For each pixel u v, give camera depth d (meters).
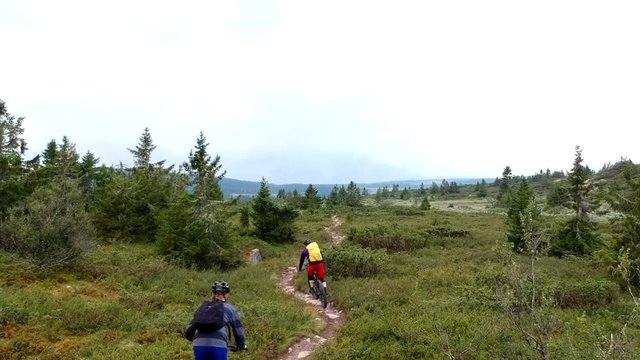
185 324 10.18
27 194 18.36
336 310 13.47
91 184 32.47
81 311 10.54
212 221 19.27
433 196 161.00
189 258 18.55
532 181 147.38
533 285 5.86
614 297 12.70
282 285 17.31
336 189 101.38
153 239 24.27
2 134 21.84
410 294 13.92
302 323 11.47
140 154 42.31
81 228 15.59
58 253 14.54
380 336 10.21
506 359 7.45
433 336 9.57
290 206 30.38
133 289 13.38
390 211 59.44
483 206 113.25
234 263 19.56
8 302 10.30
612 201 17.03
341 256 17.89
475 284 13.88
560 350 6.47
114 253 17.67
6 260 14.11
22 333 9.16
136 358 8.29
